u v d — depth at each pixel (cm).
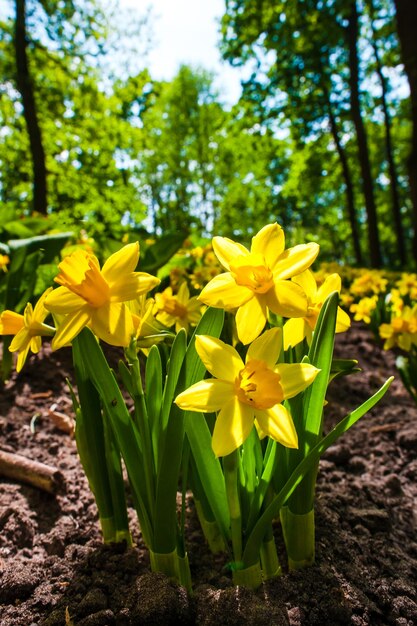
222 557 27
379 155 452
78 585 25
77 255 19
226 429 18
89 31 270
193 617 22
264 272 19
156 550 23
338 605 23
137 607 22
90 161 296
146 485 23
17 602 24
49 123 305
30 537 30
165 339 23
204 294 19
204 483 23
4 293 59
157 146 574
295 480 21
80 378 25
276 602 23
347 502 35
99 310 19
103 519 27
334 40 254
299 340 24
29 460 36
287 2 247
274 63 296
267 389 18
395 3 191
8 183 342
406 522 34
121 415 22
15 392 50
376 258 289
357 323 102
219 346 19
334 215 609
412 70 190
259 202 626
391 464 44
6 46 290
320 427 24
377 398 21
